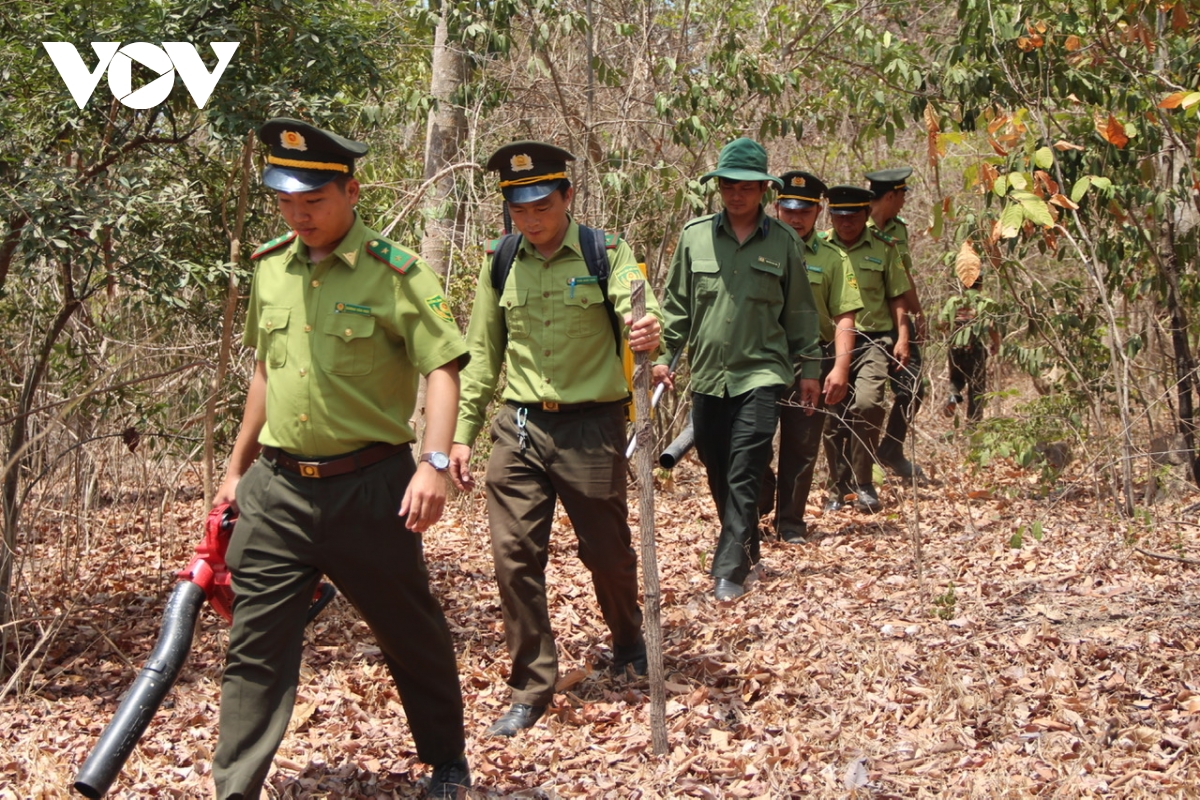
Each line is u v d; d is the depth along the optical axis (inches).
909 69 331.0
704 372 232.4
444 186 318.3
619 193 321.7
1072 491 291.7
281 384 130.3
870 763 148.6
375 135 311.9
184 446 265.1
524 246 172.4
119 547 262.2
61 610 227.6
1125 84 282.0
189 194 198.5
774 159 439.2
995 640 186.1
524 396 170.9
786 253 231.9
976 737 155.9
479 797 140.3
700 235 235.0
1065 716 156.6
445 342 130.0
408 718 141.3
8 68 192.5
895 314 315.6
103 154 204.7
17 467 202.1
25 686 189.2
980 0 279.9
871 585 224.7
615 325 171.8
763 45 348.2
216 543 135.3
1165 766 142.3
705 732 161.3
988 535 259.4
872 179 319.6
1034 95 283.0
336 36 213.3
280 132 127.5
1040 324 292.2
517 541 167.3
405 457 134.5
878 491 319.6
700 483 345.7
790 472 271.1
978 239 284.5
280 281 132.8
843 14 359.6
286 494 130.3
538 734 163.5
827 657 184.5
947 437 332.2
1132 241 276.7
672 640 198.5
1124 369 257.3
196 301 240.7
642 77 348.8
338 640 211.2
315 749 159.0
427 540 281.1
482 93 315.6
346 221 131.0
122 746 119.6
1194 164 267.3
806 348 237.8
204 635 213.6
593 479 169.3
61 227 179.2
